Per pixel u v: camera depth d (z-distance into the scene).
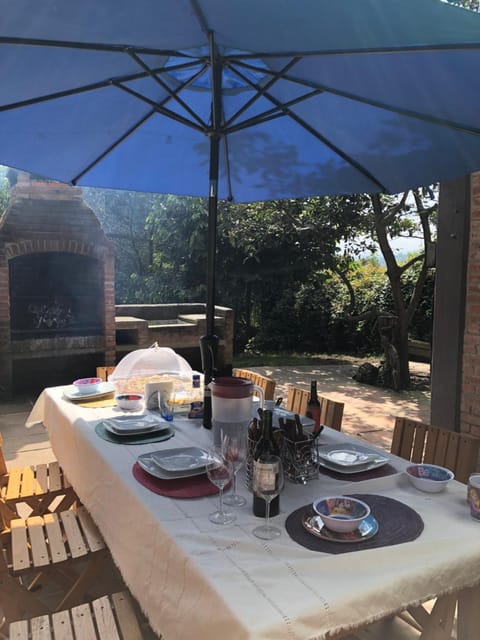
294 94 2.43
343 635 1.10
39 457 4.00
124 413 2.63
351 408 5.91
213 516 1.49
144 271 12.66
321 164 2.91
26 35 1.61
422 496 1.67
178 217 10.33
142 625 1.98
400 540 1.35
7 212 5.68
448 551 1.33
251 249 9.68
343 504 1.47
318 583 1.17
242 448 1.61
